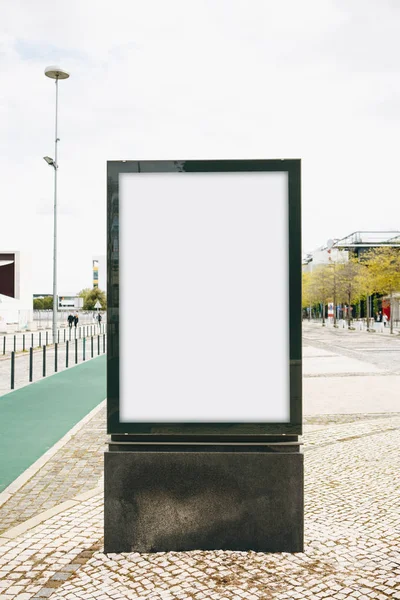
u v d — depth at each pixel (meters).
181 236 4.11
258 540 3.95
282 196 4.12
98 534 4.37
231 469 3.94
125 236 4.11
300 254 4.09
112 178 4.11
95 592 3.39
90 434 8.33
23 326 47.81
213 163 4.11
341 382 14.44
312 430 8.64
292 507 3.93
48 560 3.87
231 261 4.11
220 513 3.94
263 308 4.06
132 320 4.06
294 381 4.03
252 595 3.33
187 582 3.49
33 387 13.45
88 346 27.86
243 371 4.04
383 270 41.28
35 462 6.69
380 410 10.47
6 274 67.19
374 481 5.88
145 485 3.94
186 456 3.94
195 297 4.09
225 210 4.12
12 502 5.29
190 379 4.03
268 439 4.00
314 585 3.46
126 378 4.04
